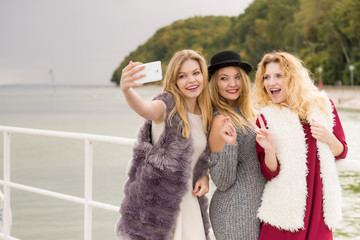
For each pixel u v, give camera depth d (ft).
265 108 7.23
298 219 6.63
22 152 84.23
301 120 6.98
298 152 6.73
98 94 599.98
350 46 238.68
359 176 39.47
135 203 7.13
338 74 241.76
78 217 36.65
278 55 7.19
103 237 30.63
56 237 31.09
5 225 10.73
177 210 6.95
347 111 180.24
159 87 7.54
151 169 6.92
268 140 6.77
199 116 7.50
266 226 7.02
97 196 45.24
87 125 164.76
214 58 7.86
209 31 492.95
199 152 7.39
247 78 7.79
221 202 7.35
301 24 295.69
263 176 7.33
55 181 55.67
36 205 41.42
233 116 7.43
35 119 204.74
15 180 57.72
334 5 266.57
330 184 6.64
